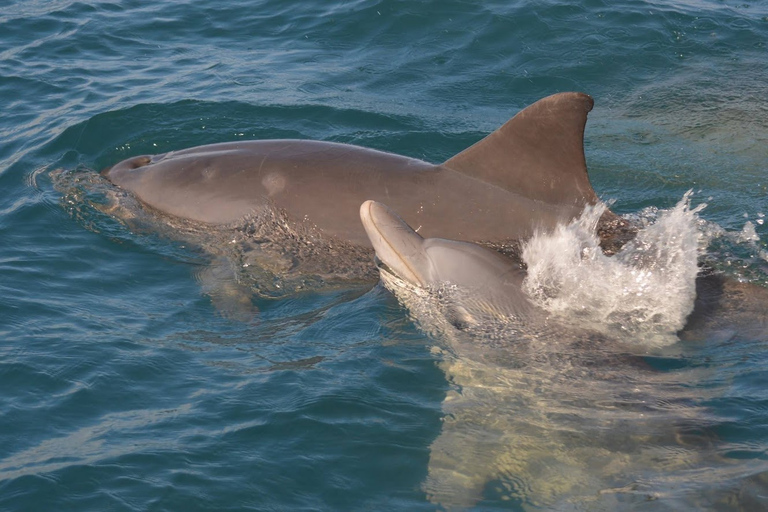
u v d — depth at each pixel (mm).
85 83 25875
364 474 11805
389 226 15445
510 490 11492
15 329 14688
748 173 20625
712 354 13609
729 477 11039
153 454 11969
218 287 16281
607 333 14031
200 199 17641
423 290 15094
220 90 25172
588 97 15367
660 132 23000
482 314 14477
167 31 30000
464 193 16469
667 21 29328
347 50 28156
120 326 14992
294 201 17047
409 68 26781
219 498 11312
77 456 11914
